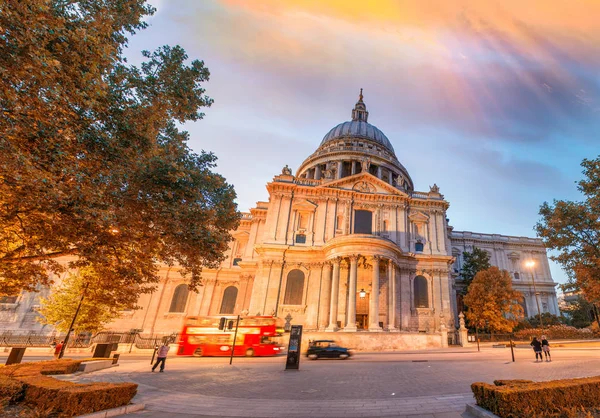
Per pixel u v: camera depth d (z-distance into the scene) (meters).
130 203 13.18
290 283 43.97
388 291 40.84
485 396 9.08
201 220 15.23
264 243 46.06
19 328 45.34
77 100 9.45
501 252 64.19
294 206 49.16
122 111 12.13
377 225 48.78
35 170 8.09
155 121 14.68
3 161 7.63
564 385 9.09
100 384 10.47
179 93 14.79
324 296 41.75
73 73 9.18
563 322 53.78
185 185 14.30
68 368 16.55
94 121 10.98
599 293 16.09
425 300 44.72
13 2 7.32
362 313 43.62
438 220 50.78
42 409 8.89
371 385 14.12
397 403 10.78
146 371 18.81
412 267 46.47
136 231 14.02
